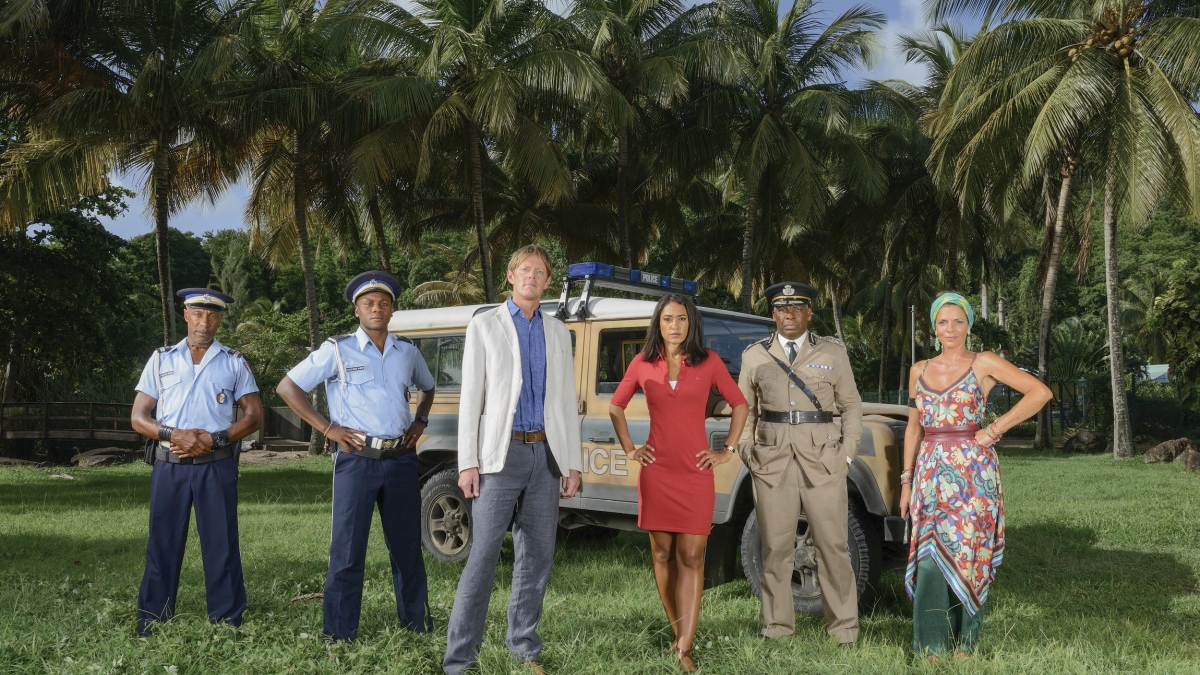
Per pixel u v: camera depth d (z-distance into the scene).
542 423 4.00
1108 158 16.50
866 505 5.21
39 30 16.25
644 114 21.62
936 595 4.34
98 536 8.41
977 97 18.30
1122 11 15.80
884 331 30.30
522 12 18.23
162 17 17.44
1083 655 4.09
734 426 4.38
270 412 28.47
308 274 20.55
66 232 22.06
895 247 29.30
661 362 4.38
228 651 4.09
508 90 16.61
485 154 21.73
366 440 4.34
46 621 4.60
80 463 18.78
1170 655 4.22
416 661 4.00
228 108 17.89
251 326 37.00
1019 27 16.73
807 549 5.32
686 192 27.30
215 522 4.58
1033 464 17.34
